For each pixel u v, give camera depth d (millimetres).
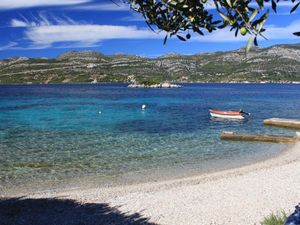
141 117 56469
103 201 18422
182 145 33344
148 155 29203
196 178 22547
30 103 85062
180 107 76812
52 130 42094
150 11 4402
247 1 3445
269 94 134625
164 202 17984
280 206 16750
